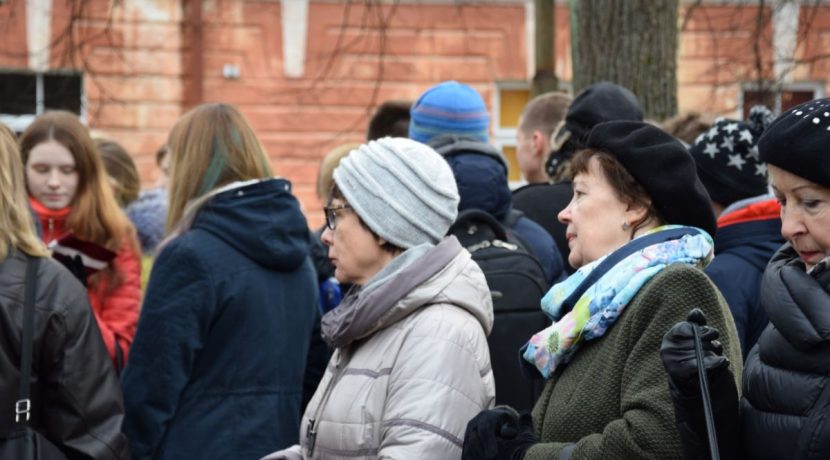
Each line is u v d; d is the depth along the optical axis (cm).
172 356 901
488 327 743
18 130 3159
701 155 988
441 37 3369
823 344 545
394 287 717
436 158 762
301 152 3328
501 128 3412
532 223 1023
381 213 740
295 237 950
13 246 847
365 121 3338
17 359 833
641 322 614
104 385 866
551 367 653
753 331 873
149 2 3234
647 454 580
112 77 3206
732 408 563
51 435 852
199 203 945
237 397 919
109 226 1163
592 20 1688
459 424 693
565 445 617
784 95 2145
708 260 650
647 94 1669
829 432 538
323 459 723
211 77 3300
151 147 3231
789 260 589
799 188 569
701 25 3250
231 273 922
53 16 3167
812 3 2925
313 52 3331
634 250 643
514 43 3378
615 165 664
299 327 959
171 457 904
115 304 1156
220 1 3294
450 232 933
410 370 699
